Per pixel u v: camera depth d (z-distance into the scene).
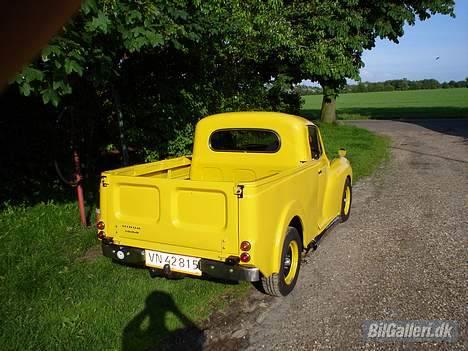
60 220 5.95
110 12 4.06
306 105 58.81
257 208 3.24
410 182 9.45
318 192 4.87
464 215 6.62
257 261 3.30
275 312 3.70
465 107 44.06
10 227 5.59
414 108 45.97
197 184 3.37
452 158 12.73
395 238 5.63
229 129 4.95
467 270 4.50
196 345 3.21
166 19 4.98
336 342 3.22
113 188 3.83
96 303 3.74
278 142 4.73
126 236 3.79
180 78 8.13
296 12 13.41
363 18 15.97
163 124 7.90
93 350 3.09
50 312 3.57
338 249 5.27
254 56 9.85
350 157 12.77
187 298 3.86
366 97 77.25
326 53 13.99
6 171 7.53
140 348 3.14
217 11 8.37
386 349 3.13
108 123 8.00
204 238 3.39
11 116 7.17
